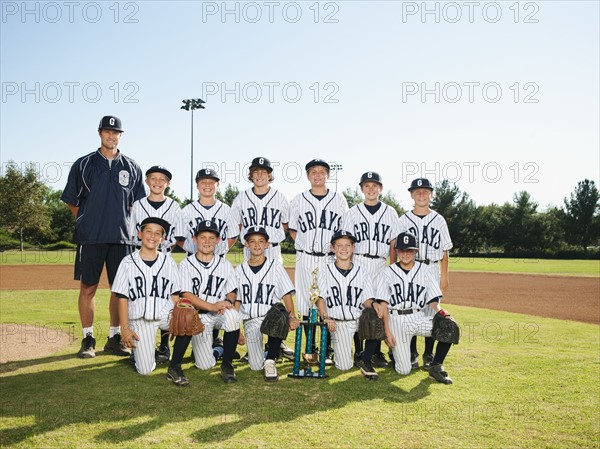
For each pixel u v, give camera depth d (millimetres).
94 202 5305
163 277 4633
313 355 4664
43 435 3008
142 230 4648
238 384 4266
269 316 4539
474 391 4102
